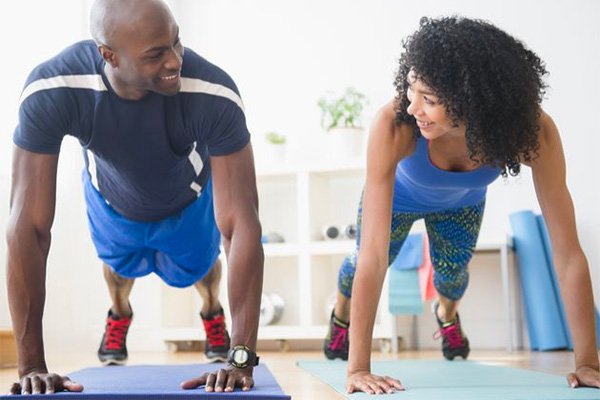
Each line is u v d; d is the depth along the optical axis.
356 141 5.22
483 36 2.06
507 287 4.83
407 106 2.30
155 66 2.05
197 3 5.97
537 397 2.03
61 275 5.04
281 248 5.14
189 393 1.98
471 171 2.52
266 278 5.66
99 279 5.47
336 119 5.28
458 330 3.76
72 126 2.23
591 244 5.21
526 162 2.30
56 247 5.00
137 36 2.01
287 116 5.76
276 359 4.38
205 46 5.93
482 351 4.86
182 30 5.97
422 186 2.71
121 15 2.01
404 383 2.54
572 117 5.31
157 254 3.16
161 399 1.97
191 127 2.28
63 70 2.20
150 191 2.64
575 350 2.34
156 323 5.40
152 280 5.41
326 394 2.37
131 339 5.46
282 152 5.36
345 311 3.76
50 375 2.08
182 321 5.64
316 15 5.79
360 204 3.15
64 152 5.14
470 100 2.04
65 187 5.12
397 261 4.80
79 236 5.31
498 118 2.08
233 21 5.91
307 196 5.14
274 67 5.82
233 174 2.32
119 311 3.59
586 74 5.32
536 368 3.41
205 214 2.97
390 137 2.34
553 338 4.87
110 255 3.12
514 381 2.55
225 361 3.66
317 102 5.61
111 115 2.22
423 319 5.35
